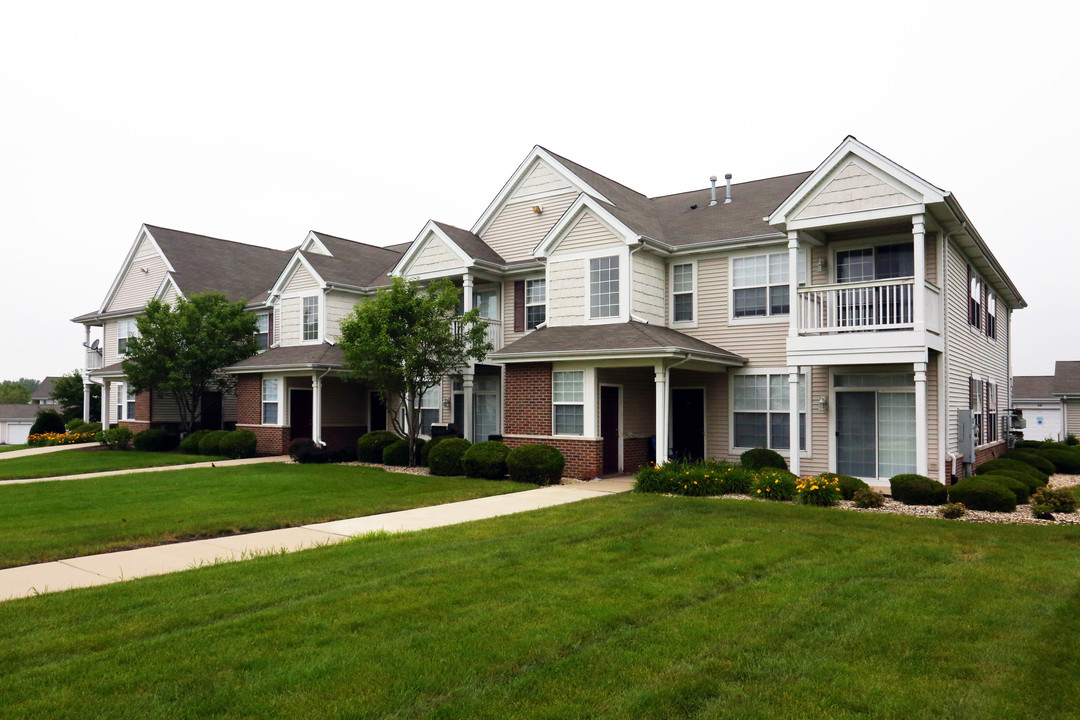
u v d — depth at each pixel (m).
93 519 11.71
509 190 23.11
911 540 9.92
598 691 5.08
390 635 6.11
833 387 16.73
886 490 15.20
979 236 16.89
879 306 16.03
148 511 12.49
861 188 14.98
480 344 19.38
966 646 5.99
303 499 13.88
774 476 13.83
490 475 17.20
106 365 34.91
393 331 18.91
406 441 20.59
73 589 7.60
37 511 12.50
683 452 19.05
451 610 6.76
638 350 16.17
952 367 16.45
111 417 34.44
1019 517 11.91
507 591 7.39
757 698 5.04
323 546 9.72
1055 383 40.59
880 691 5.15
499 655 5.68
